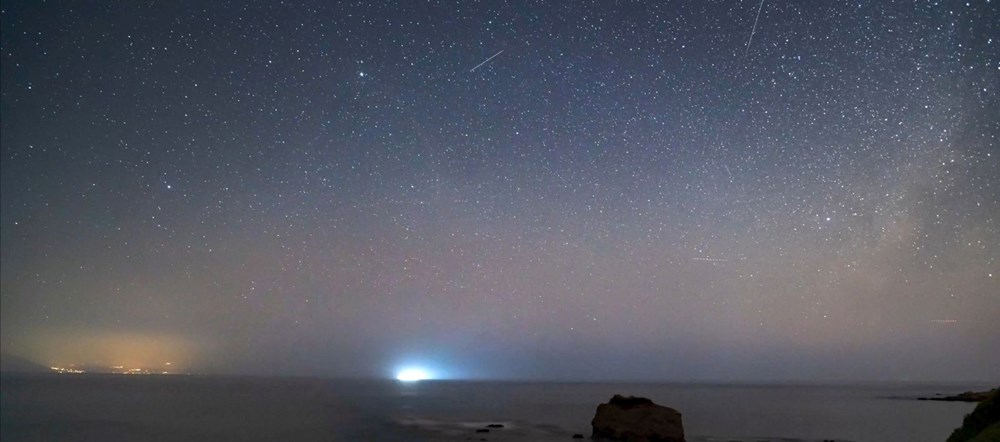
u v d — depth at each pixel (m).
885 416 71.19
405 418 69.94
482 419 69.31
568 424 62.72
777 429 54.97
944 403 101.44
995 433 18.73
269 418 67.19
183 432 52.03
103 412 72.19
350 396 126.69
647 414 41.94
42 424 57.81
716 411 83.25
